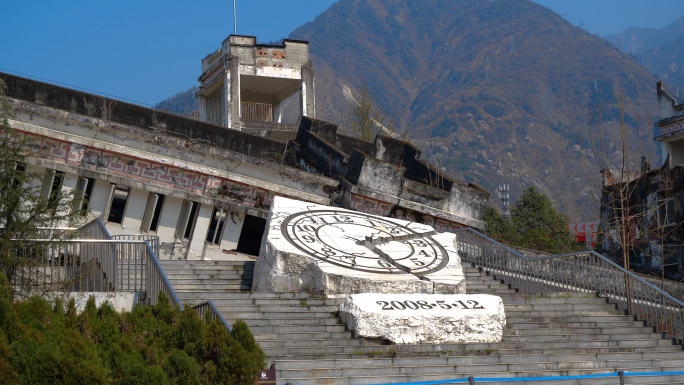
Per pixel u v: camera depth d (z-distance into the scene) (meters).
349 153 33.38
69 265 19.02
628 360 16.92
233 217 27.84
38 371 10.98
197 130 29.95
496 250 23.47
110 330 13.64
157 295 16.30
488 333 17.00
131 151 26.58
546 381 15.08
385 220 23.69
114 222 27.28
